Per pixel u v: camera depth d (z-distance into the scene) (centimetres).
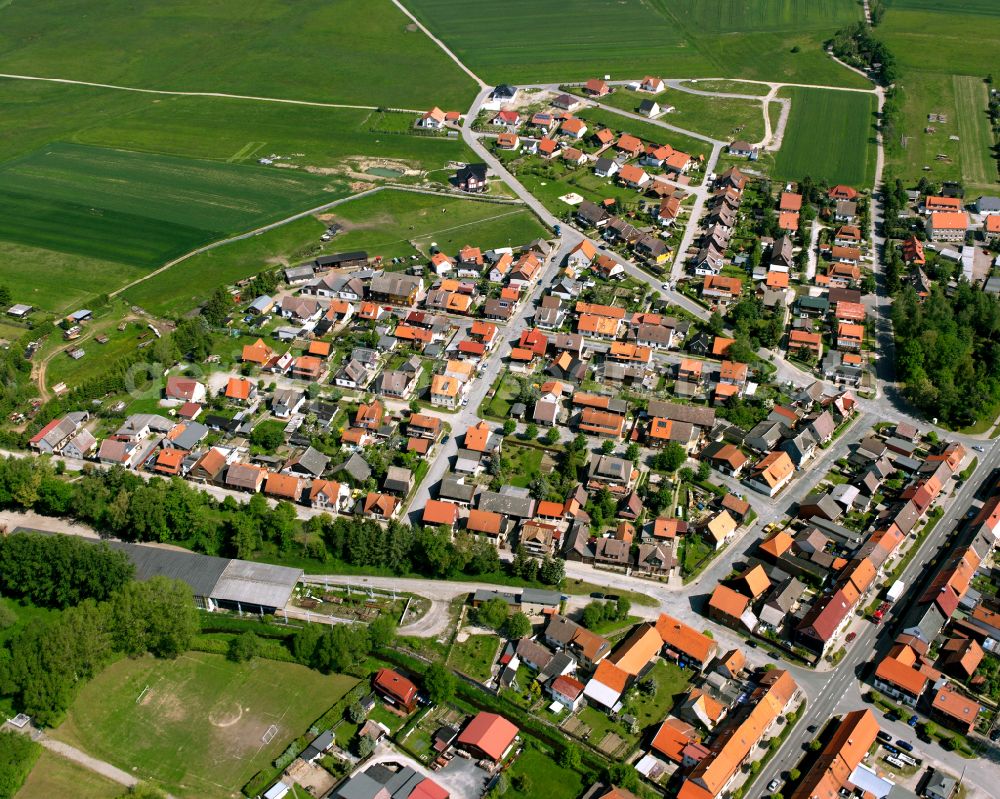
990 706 16738
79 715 16762
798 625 17950
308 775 15688
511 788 15500
